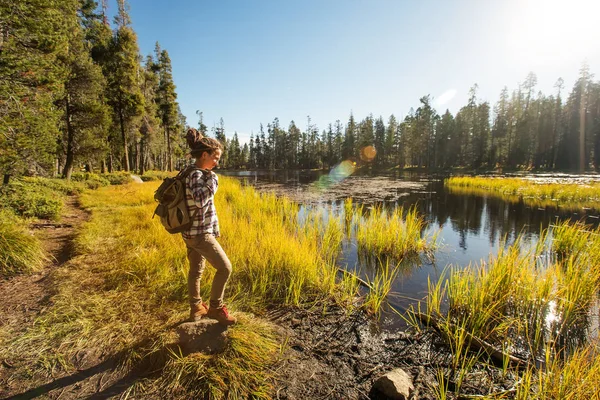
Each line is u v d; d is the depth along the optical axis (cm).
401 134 6956
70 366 226
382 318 340
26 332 263
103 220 756
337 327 314
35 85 949
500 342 296
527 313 346
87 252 483
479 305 328
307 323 318
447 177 3712
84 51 1962
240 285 379
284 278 410
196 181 222
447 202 1466
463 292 365
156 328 266
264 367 234
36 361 229
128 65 2778
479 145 5806
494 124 5919
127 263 411
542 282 385
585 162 4812
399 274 506
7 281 374
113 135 2775
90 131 1964
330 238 677
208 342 241
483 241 746
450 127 6231
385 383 214
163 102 4266
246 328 265
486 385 234
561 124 5178
